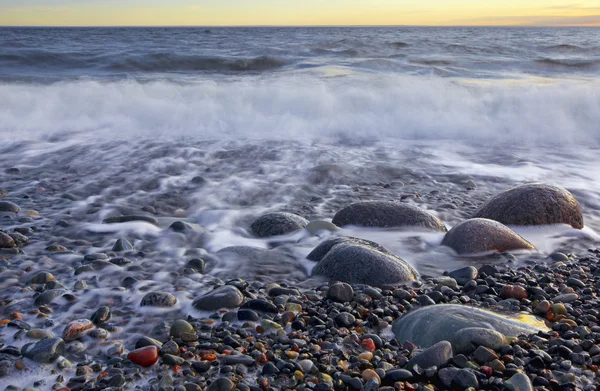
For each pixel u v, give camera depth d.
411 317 3.01
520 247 4.25
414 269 3.83
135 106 9.09
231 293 3.29
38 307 3.20
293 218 4.74
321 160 6.89
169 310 3.22
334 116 8.82
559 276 3.75
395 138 8.26
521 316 3.13
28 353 2.62
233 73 14.16
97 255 3.96
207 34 38.06
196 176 6.22
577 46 21.12
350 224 4.74
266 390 2.42
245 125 8.59
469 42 25.05
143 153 7.18
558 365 2.57
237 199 5.55
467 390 2.39
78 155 7.10
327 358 2.67
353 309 3.22
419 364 2.57
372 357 2.69
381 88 10.13
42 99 9.39
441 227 4.72
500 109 9.02
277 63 15.81
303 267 3.93
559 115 8.75
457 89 10.01
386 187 5.96
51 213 5.02
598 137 8.23
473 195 5.71
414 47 21.02
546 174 6.46
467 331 2.71
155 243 4.34
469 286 3.57
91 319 3.06
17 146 7.55
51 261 3.90
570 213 4.77
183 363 2.63
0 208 4.98
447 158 7.17
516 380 2.41
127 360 2.63
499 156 7.30
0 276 3.62
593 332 2.92
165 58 15.70
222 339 2.86
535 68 15.33
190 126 8.57
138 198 5.53
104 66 15.24
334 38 30.28
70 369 2.57
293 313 3.12
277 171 6.47
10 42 22.16
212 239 4.50
